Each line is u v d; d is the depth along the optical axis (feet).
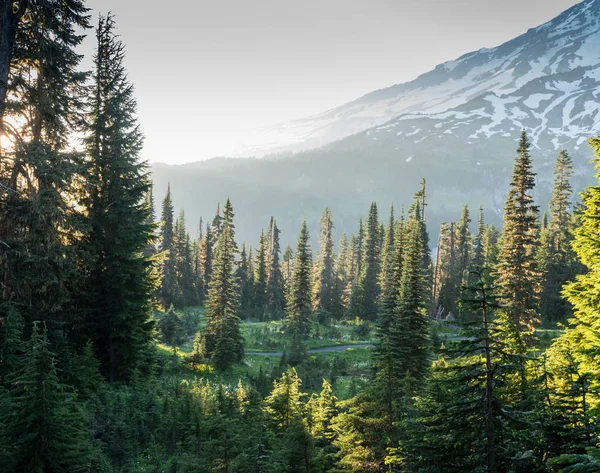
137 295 77.61
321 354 149.38
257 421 50.47
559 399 29.99
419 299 84.23
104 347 75.31
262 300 262.47
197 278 272.51
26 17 58.95
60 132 61.72
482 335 25.75
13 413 28.12
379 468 34.53
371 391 37.91
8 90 56.85
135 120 78.74
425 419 29.81
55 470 27.76
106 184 75.25
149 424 56.08
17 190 55.01
